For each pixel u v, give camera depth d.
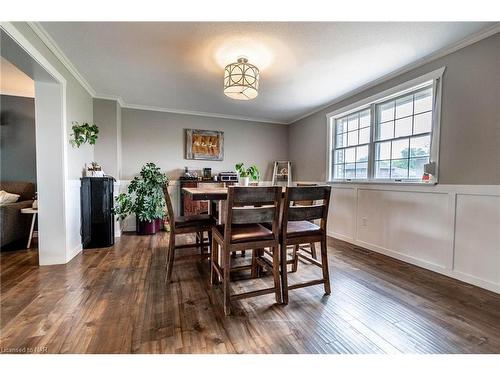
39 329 1.42
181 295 1.86
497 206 1.95
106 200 3.18
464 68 2.16
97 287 1.98
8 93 3.56
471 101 2.12
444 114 2.33
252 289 2.00
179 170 4.55
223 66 2.67
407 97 2.79
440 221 2.36
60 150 2.50
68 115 2.69
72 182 2.76
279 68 2.71
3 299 1.77
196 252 2.95
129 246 3.21
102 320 1.51
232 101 3.93
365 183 3.24
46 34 2.07
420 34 2.05
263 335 1.40
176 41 2.19
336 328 1.47
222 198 2.07
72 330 1.41
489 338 1.39
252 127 5.09
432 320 1.56
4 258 2.67
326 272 1.92
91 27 1.97
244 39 2.14
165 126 4.44
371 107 3.22
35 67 2.14
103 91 3.50
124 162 4.19
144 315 1.58
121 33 2.06
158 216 3.87
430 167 2.41
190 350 1.27
